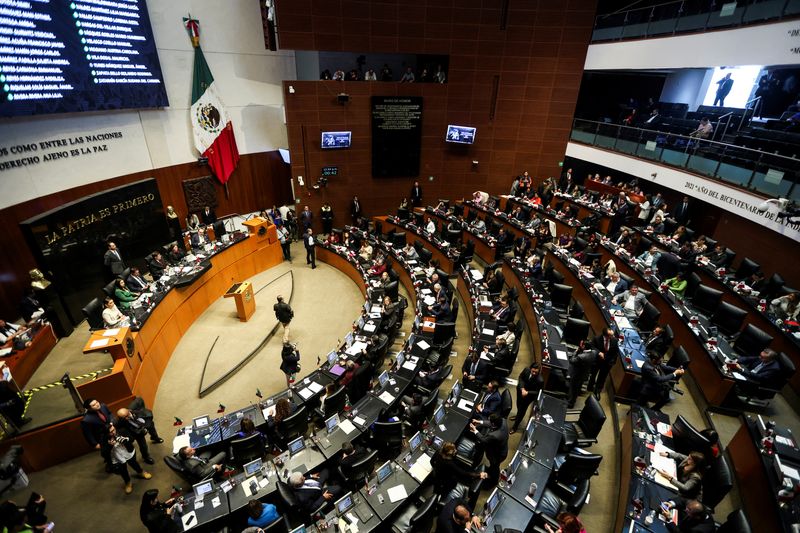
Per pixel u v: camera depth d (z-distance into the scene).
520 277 12.41
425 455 6.60
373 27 16.17
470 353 9.06
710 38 12.52
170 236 15.44
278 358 11.03
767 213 10.58
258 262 15.89
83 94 11.62
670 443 6.73
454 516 5.01
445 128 18.61
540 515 5.70
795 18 10.14
